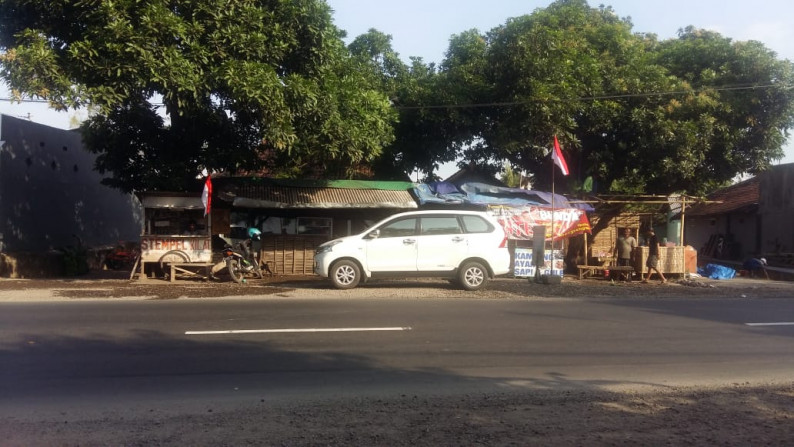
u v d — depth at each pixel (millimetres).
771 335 9859
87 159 23609
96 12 13211
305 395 6449
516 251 18281
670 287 17016
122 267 21953
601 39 20828
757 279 20594
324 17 15609
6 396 6332
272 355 8125
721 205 31359
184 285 15742
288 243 18734
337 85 16016
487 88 20234
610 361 8070
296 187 18875
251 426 5402
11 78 12984
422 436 5152
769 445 5008
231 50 14430
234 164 17719
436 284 16375
